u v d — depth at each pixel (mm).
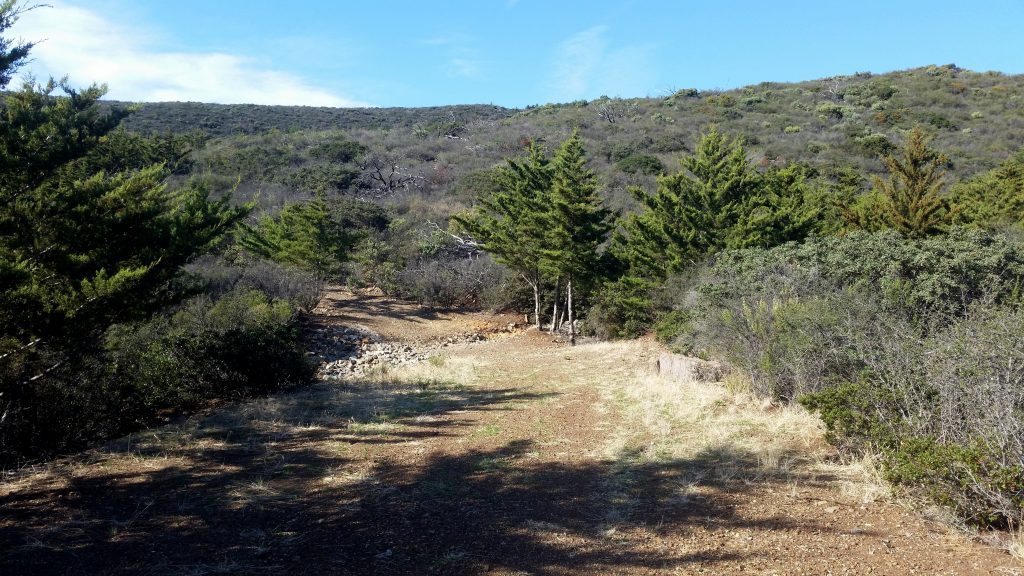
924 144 18172
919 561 3701
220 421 8406
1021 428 4098
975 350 4801
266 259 26312
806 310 7832
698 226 17469
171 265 6938
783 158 41031
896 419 5375
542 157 24109
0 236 5668
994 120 47969
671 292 16188
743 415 7688
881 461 5254
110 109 6750
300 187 43281
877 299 8734
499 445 7000
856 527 4270
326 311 25750
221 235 7848
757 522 4434
